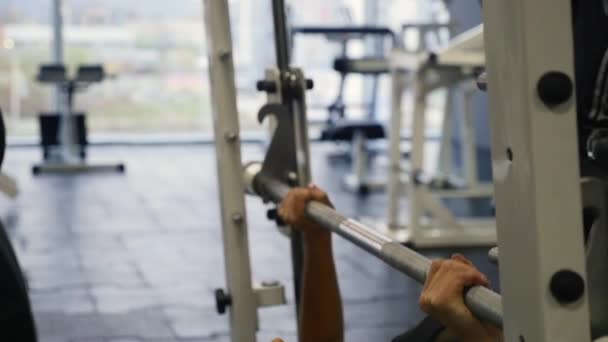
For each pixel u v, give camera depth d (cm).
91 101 1062
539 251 79
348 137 754
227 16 193
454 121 1019
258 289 199
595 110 100
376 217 632
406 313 399
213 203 683
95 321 389
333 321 191
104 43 1033
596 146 93
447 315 104
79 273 469
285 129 201
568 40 77
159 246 536
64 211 642
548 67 77
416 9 1053
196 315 400
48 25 1002
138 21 1039
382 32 702
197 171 850
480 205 689
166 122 1081
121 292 434
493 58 84
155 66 1060
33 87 1015
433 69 526
